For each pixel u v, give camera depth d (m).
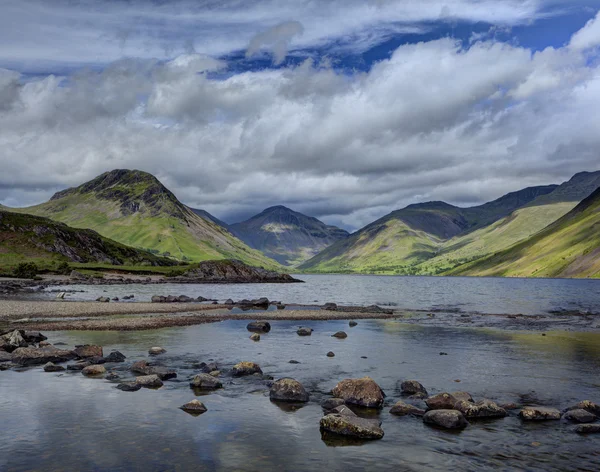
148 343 37.69
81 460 14.41
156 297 89.50
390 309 76.62
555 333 45.91
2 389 22.77
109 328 46.28
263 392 23.03
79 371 27.08
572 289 161.62
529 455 15.52
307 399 21.80
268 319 58.06
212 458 14.80
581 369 28.81
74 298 89.69
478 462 14.89
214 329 47.28
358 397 21.59
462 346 37.62
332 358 32.06
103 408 19.92
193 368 28.33
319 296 120.06
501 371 28.20
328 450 15.73
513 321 57.34
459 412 18.84
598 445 16.47
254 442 16.34
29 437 16.36
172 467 14.02
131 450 15.32
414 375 27.09
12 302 71.81
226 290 142.88
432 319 59.47
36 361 28.89
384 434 17.45
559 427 18.41
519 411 20.25
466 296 121.06
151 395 22.17
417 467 14.44
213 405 20.72
